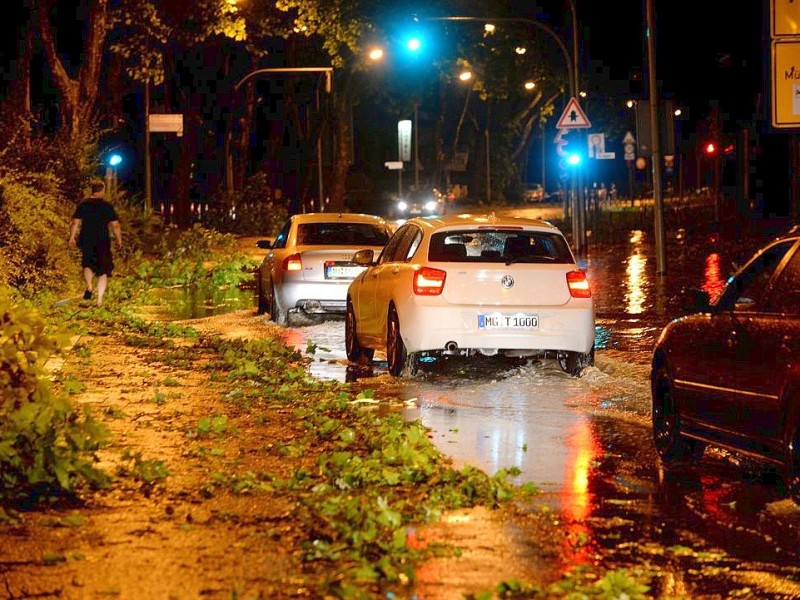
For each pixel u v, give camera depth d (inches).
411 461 370.6
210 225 2261.3
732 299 375.9
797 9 590.2
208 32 1477.6
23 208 938.1
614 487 358.0
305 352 692.7
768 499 343.0
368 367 629.6
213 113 2267.5
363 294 638.5
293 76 2541.8
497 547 289.7
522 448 413.4
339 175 2632.9
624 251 1528.1
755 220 1777.8
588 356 582.9
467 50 2324.1
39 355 346.9
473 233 575.8
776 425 336.5
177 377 576.1
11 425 324.5
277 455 395.9
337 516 307.9
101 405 490.3
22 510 316.5
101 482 338.3
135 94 2228.1
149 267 1242.6
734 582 266.2
